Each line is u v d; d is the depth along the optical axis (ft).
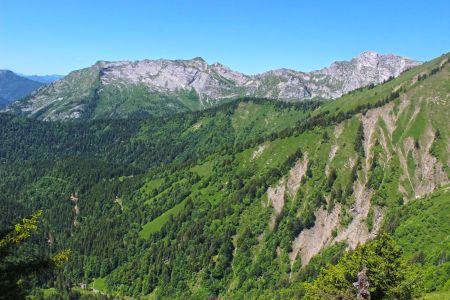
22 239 121.70
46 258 121.60
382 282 168.66
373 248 180.45
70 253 125.70
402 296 168.55
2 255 115.44
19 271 116.37
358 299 154.10
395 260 176.35
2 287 109.50
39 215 126.93
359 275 157.38
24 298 112.78
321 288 181.47
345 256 192.65
